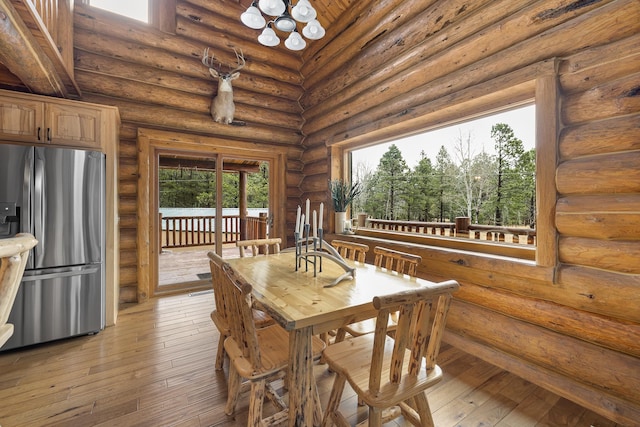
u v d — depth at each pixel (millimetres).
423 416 1405
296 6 2146
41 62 2227
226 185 5117
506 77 2123
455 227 2844
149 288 3807
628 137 1585
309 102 4641
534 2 2035
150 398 1839
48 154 2510
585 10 1771
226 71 4227
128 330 2828
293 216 5008
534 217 2244
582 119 1794
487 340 2299
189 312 3305
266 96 4598
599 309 1730
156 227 3941
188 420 1660
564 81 1866
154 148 3902
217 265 1644
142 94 3635
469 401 1834
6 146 2357
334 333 2607
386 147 3621
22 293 2400
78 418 1658
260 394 1455
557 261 1907
